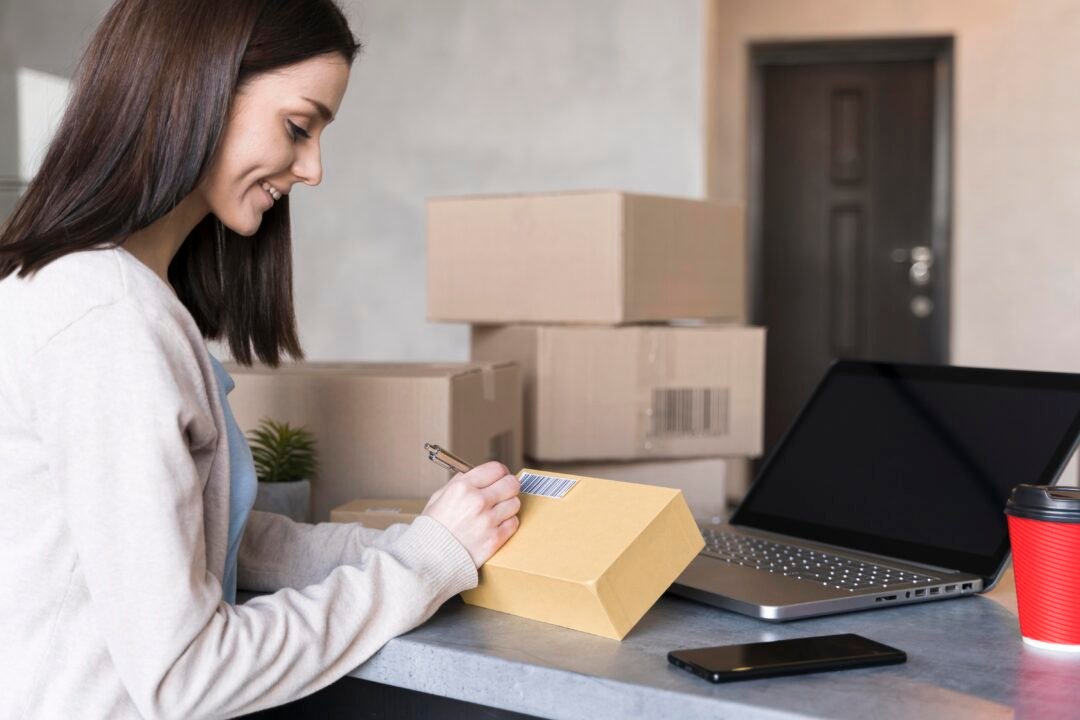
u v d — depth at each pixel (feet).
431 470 4.99
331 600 3.17
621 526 3.36
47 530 3.03
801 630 3.33
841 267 18.24
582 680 2.89
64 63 12.32
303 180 3.43
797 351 18.45
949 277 17.71
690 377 7.48
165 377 2.93
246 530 3.98
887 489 4.29
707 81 12.07
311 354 13.04
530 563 3.35
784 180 18.28
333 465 5.11
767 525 4.63
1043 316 17.10
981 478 4.01
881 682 2.81
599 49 12.12
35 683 3.02
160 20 3.11
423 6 12.57
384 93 12.71
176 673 2.87
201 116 3.11
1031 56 16.94
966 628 3.35
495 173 12.44
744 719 2.64
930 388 4.43
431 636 3.25
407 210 12.72
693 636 3.26
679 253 7.61
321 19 3.31
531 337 7.17
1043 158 16.97
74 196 3.10
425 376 5.01
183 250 3.98
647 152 12.03
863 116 17.99
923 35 17.28
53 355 2.91
